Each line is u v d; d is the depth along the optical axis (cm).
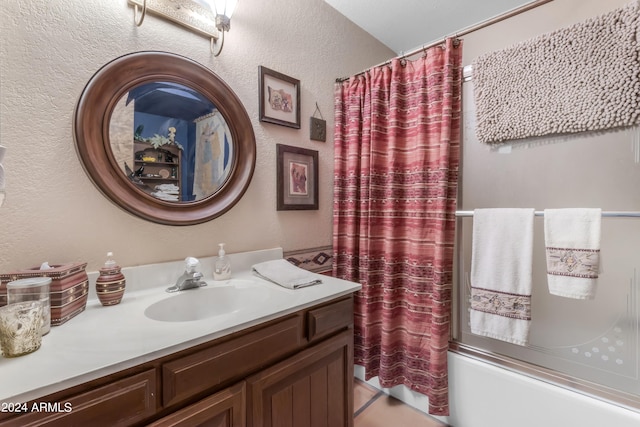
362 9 181
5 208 81
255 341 81
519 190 128
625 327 108
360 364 166
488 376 130
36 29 85
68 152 91
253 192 139
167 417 65
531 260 117
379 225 160
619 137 106
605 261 112
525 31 167
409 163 152
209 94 121
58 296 74
